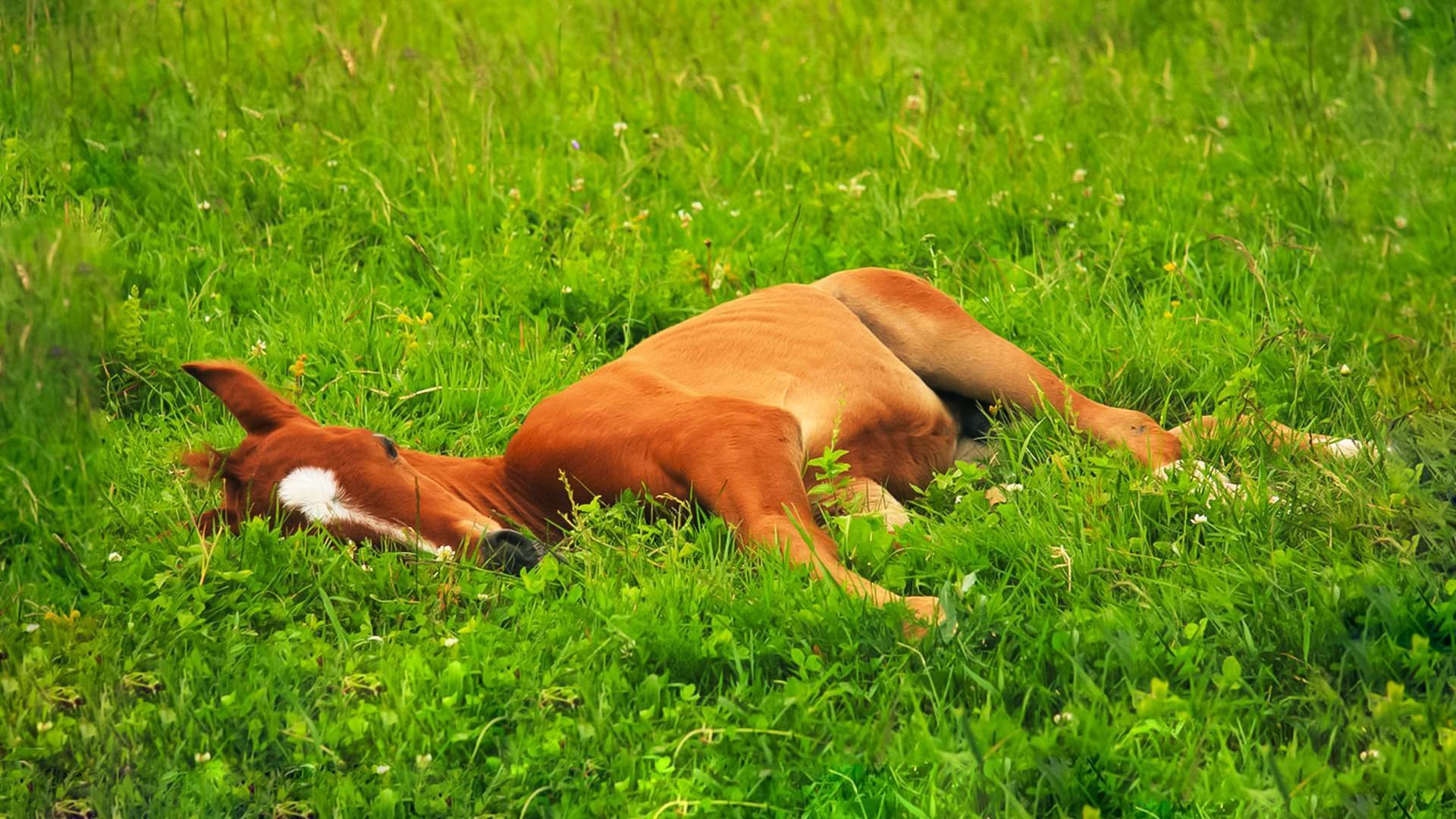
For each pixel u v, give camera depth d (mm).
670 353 6676
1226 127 10062
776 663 4840
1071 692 4566
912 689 4555
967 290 8320
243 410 5992
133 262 8336
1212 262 8492
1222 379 7188
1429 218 8523
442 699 4625
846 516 5820
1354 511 5520
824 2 12336
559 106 10609
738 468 5699
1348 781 4039
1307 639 4695
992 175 9438
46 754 4523
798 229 8891
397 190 9383
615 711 4625
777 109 10688
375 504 5609
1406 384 6875
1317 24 11398
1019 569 5418
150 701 4852
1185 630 4777
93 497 6281
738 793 4164
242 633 5137
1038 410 6887
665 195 9391
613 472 6039
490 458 6441
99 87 10086
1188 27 11750
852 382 6586
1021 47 11516
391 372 7605
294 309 8180
